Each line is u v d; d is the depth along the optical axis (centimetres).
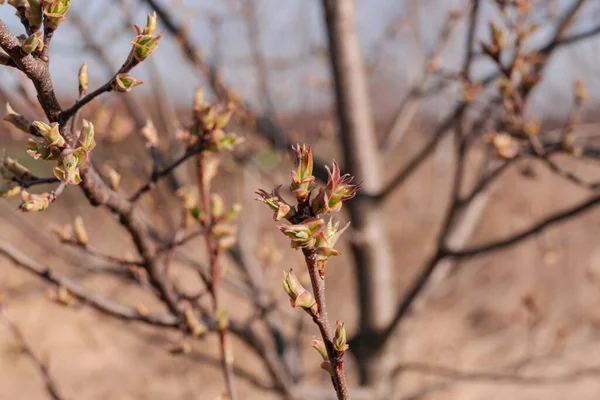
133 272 102
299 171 77
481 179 152
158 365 360
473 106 152
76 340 379
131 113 164
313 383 274
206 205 97
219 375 339
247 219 211
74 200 224
